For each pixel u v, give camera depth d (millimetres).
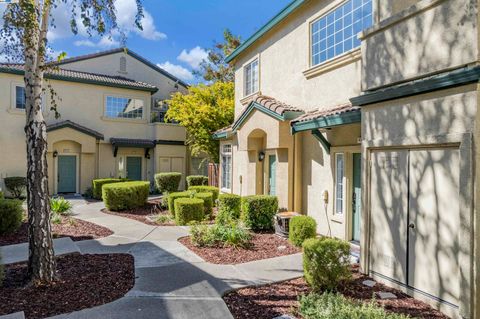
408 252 5633
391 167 6031
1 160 18938
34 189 5707
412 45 5582
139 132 23469
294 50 11492
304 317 4676
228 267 6820
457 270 4816
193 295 5395
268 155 12945
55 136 19922
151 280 6039
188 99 20797
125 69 24875
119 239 9312
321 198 9750
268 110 10992
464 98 4695
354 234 8758
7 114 19109
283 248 8312
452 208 4918
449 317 4863
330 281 5641
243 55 15547
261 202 10406
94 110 21828
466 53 4691
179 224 11492
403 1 6449
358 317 4383
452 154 4941
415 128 5469
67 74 21016
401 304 5250
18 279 6035
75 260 7242
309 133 10375
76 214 13844
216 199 15008
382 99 6043
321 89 10062
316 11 10344
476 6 4566
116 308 4898
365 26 8492
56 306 4934
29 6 5086
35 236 5695
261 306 5086
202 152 23625
